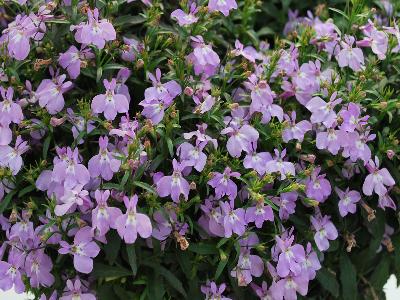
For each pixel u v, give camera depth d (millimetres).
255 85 401
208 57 401
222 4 408
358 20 438
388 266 443
